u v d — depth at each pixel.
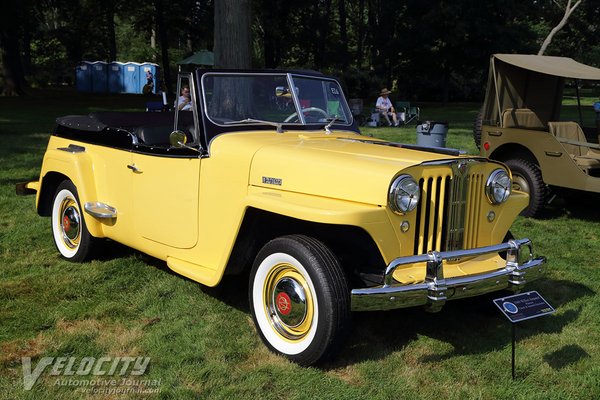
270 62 33.22
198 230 4.03
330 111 4.66
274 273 3.50
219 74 4.13
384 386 3.21
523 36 30.39
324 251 3.27
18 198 7.34
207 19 32.91
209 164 3.92
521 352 3.68
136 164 4.46
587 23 35.66
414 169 3.35
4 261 5.12
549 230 6.86
